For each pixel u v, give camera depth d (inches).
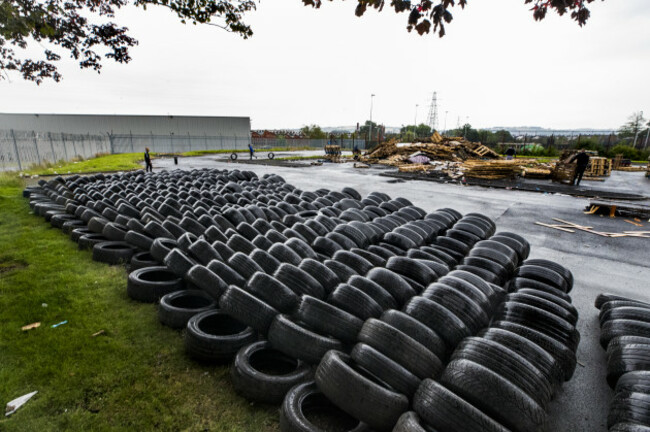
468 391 113.4
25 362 149.7
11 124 2118.6
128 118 2213.3
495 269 228.5
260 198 419.5
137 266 241.8
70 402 130.2
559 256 329.4
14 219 386.6
